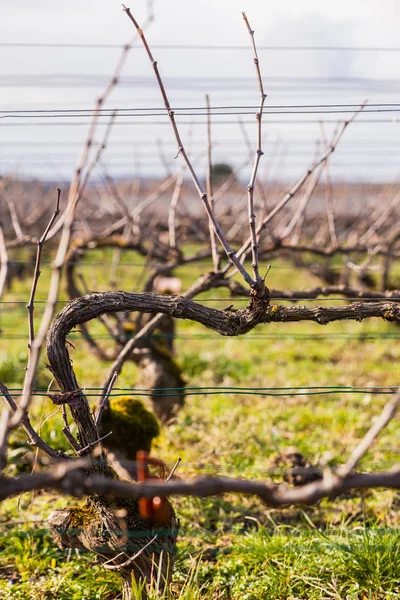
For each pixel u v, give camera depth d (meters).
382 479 2.02
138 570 4.20
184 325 15.23
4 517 5.91
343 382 10.55
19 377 10.81
